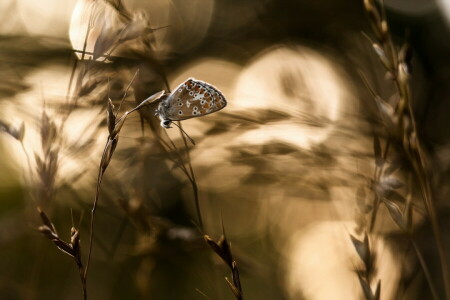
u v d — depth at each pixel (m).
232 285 0.40
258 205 0.68
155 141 0.44
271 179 0.48
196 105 0.40
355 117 0.49
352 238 0.42
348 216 0.47
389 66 0.43
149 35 0.43
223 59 0.70
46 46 0.49
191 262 0.49
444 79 0.72
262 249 0.67
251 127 0.48
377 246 0.43
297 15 0.71
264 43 0.70
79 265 0.40
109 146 0.40
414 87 0.73
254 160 0.48
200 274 0.49
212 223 0.53
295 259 0.65
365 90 0.54
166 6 0.66
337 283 0.53
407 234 0.43
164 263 0.62
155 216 0.47
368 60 0.64
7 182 0.72
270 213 0.67
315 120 0.48
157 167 0.49
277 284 0.64
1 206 0.70
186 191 0.60
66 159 0.43
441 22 0.93
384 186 0.43
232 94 0.49
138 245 0.47
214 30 0.72
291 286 0.64
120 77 0.43
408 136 0.43
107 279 0.53
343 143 0.48
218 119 0.48
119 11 0.42
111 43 0.42
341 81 0.58
